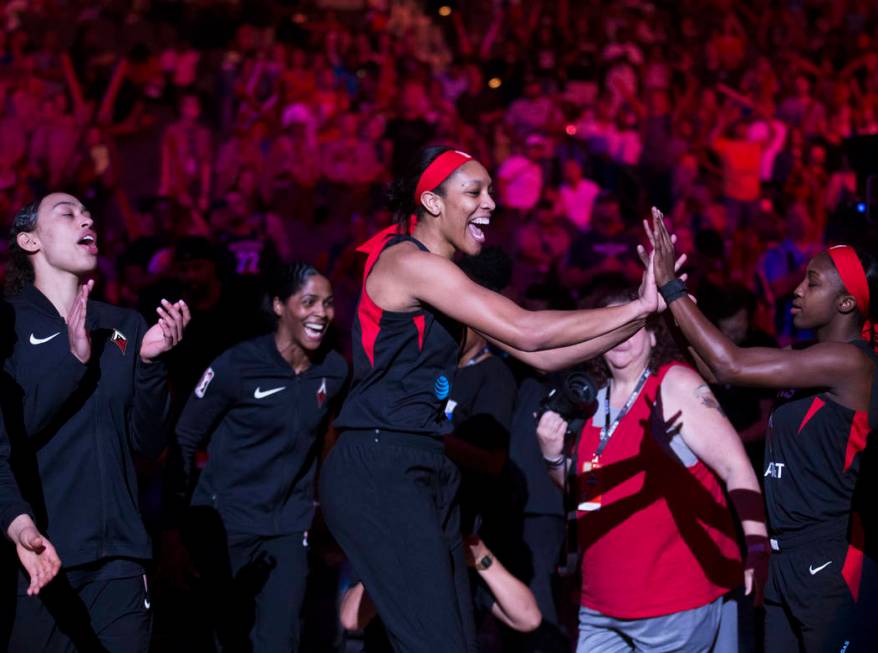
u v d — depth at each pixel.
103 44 23.05
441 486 5.78
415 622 5.49
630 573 6.51
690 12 25.92
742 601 9.63
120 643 6.00
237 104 22.33
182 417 7.64
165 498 7.63
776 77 24.05
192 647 8.91
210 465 7.70
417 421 5.61
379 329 5.58
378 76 23.06
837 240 8.73
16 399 5.88
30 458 5.91
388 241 5.71
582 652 6.76
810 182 20.09
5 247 15.15
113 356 6.11
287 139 20.20
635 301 5.38
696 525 6.51
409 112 22.28
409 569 5.52
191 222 17.41
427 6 26.38
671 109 22.23
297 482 7.71
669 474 6.52
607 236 16.89
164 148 20.48
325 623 9.89
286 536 7.62
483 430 7.57
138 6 23.77
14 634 5.90
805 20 26.52
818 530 6.02
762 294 16.52
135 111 21.62
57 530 5.90
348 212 19.70
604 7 26.02
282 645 7.48
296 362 7.66
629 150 21.33
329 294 7.58
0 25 22.66
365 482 5.57
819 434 5.98
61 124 20.25
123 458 6.13
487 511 8.12
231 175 20.42
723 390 8.73
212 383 7.53
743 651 8.90
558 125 21.50
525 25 25.83
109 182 19.66
